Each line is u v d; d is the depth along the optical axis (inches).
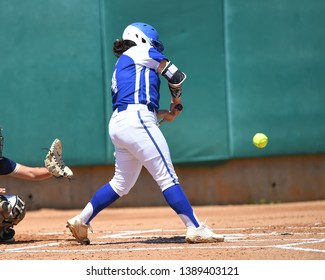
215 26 1887.3
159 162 926.4
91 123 1883.6
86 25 1877.5
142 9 1868.8
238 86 1899.6
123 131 927.0
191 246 908.6
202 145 1895.9
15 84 1891.0
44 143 1889.8
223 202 1950.1
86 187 1946.4
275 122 1916.8
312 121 1936.5
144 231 1235.9
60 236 1165.7
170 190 932.0
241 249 856.3
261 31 1908.2
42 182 1955.0
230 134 1900.8
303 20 1931.6
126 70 940.0
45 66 1889.8
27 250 932.0
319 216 1505.9
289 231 1122.7
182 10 1877.5
